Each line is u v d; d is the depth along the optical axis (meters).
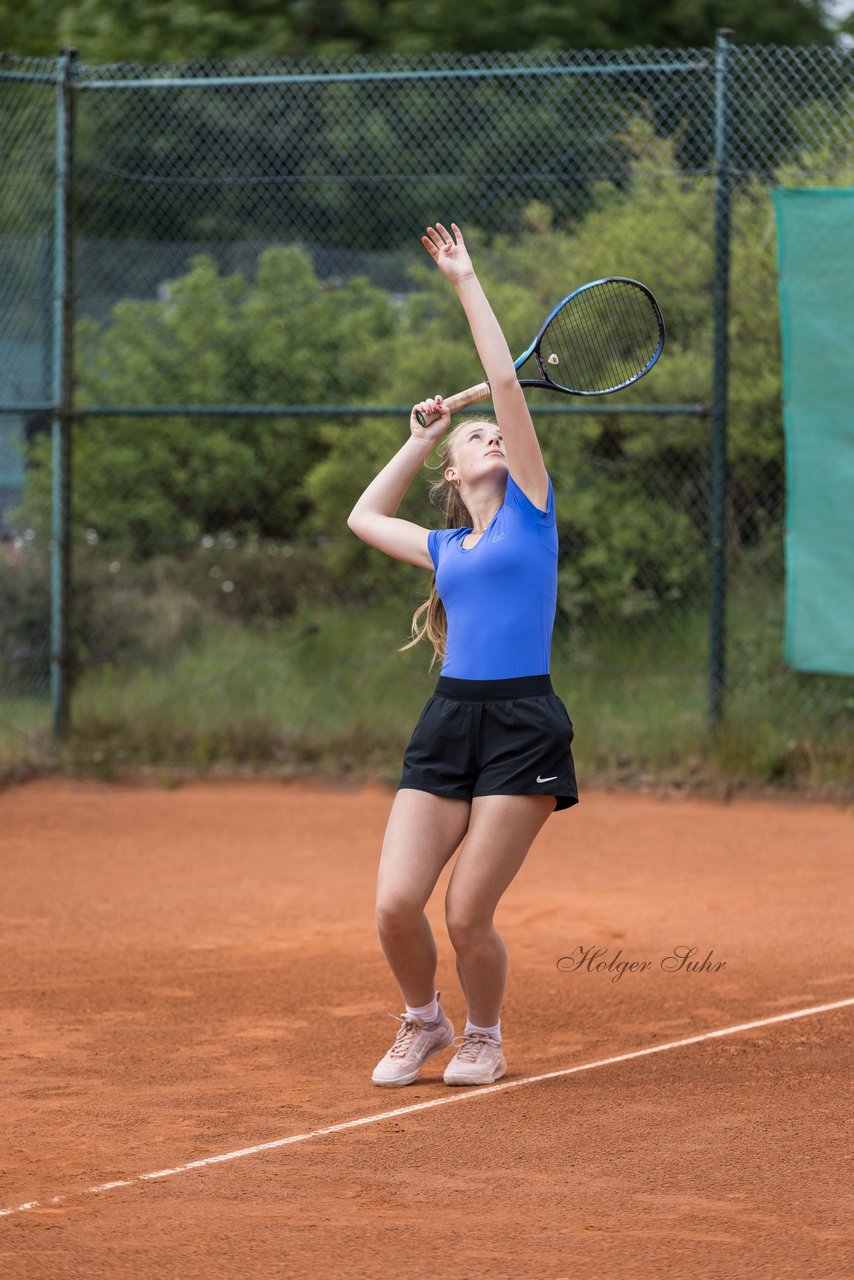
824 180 34.50
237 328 47.84
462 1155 13.79
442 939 22.58
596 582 40.81
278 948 22.22
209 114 55.38
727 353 33.34
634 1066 16.53
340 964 21.23
